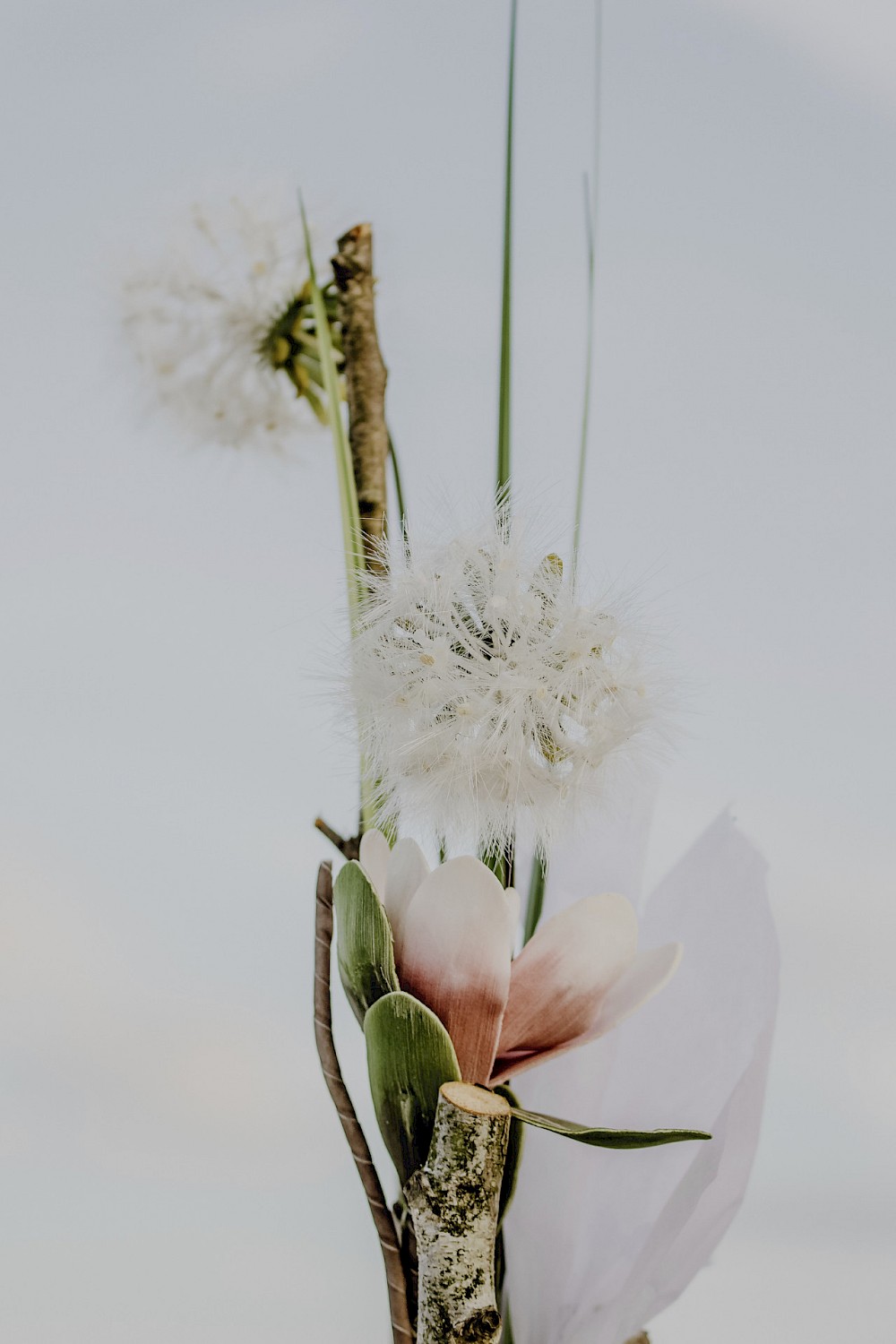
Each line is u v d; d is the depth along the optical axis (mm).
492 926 565
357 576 615
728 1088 622
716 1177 611
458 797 583
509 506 604
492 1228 562
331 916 595
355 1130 584
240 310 761
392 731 586
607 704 586
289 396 776
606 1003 583
